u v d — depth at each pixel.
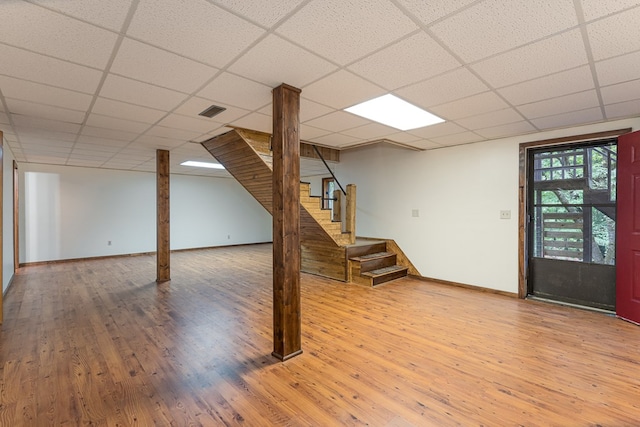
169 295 4.44
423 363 2.47
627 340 2.87
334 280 5.35
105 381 2.22
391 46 1.87
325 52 1.94
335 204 6.53
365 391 2.10
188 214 9.11
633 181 3.22
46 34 1.69
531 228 4.21
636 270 3.22
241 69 2.17
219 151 4.57
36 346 2.78
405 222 5.55
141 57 1.98
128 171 7.95
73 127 3.63
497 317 3.50
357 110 3.08
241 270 6.23
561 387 2.13
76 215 7.25
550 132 3.89
